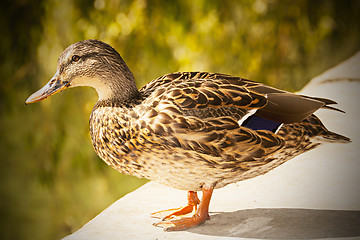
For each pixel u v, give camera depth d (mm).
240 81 3793
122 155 3688
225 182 3787
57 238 7594
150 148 3564
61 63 3867
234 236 3521
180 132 3498
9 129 8680
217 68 7289
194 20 7043
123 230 3758
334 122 5543
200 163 3562
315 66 8406
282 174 4500
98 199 7695
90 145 7074
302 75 7777
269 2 7328
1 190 8922
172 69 7012
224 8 7176
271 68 7492
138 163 3668
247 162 3615
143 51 6945
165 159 3574
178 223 3703
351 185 4207
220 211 3924
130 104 3682
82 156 7047
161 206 4156
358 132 5258
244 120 3574
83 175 7543
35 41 6914
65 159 7129
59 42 6875
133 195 4395
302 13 7484
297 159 4773
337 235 3418
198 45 7000
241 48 7309
